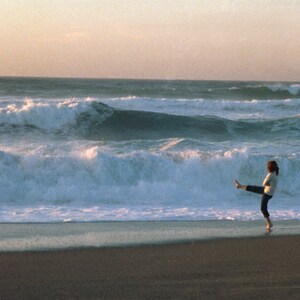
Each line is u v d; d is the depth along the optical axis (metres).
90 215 16.42
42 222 15.27
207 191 20.17
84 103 36.22
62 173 19.73
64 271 10.27
